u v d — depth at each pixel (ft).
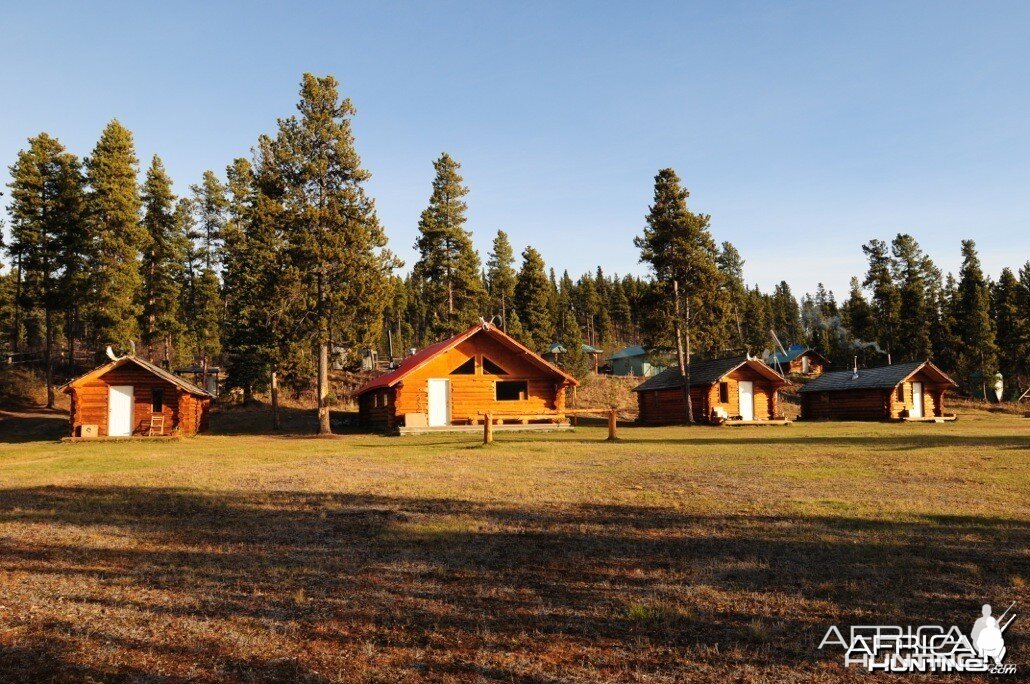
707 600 19.34
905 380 138.31
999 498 34.68
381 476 45.93
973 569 21.75
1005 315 229.86
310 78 113.09
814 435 85.10
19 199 141.49
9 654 15.37
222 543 26.50
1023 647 15.76
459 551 24.97
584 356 222.28
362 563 23.44
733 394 131.44
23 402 143.13
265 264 117.70
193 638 16.48
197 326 202.39
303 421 147.95
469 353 111.65
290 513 32.68
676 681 14.20
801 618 17.88
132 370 97.76
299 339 110.01
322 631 17.01
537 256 200.75
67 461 60.23
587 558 23.85
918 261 242.78
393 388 109.60
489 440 75.36
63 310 148.66
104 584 21.01
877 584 20.52
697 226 132.77
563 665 14.98
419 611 18.52
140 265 159.63
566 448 67.26
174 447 78.74
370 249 111.96
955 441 71.10
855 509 31.83
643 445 70.64
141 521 30.94
